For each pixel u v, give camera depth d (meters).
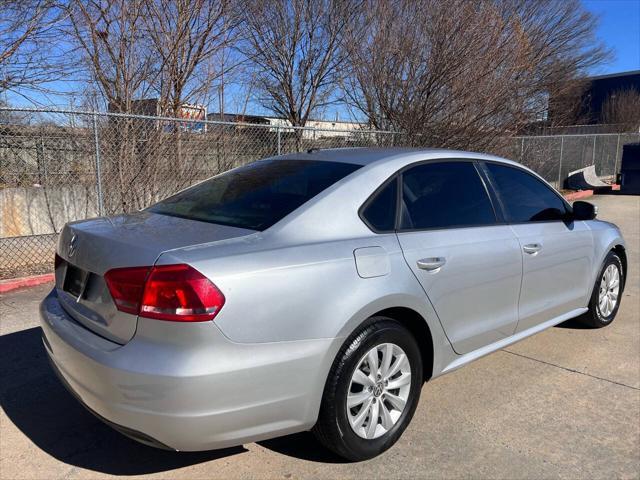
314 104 15.55
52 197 7.65
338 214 2.91
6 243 7.24
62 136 7.52
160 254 2.41
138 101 8.66
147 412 2.31
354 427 2.81
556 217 4.32
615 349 4.54
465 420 3.37
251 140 8.80
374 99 11.06
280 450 3.03
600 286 4.82
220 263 2.41
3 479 2.74
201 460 2.93
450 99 9.85
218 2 9.23
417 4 10.38
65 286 2.97
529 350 4.50
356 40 11.95
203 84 9.45
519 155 13.03
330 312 2.63
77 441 3.10
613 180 19.33
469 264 3.34
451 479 2.79
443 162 3.59
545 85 17.34
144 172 7.82
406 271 2.97
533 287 3.92
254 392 2.42
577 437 3.20
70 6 7.92
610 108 32.38
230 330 2.36
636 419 3.41
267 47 14.90
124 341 2.43
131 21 8.25
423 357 3.28
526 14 17.58
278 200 2.99
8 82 7.90
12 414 3.38
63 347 2.65
